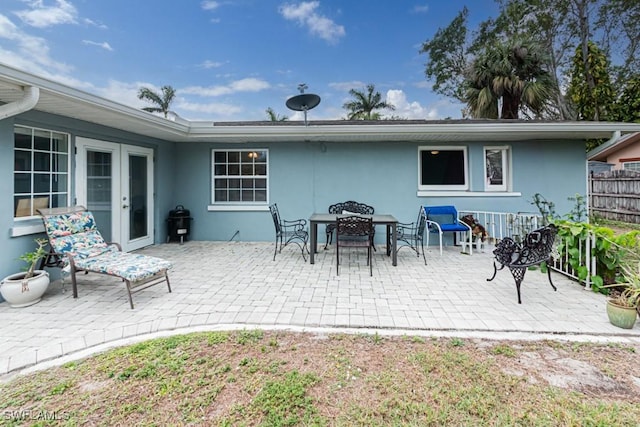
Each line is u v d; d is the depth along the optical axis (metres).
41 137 4.25
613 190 10.27
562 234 4.34
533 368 2.34
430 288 4.08
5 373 2.33
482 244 6.55
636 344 2.68
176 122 5.68
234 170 7.27
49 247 4.17
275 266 5.15
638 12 14.09
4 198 3.69
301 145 7.02
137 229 6.28
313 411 1.90
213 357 2.49
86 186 4.98
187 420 1.84
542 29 15.83
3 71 2.80
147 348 2.61
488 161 6.91
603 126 5.67
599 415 1.86
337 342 2.74
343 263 5.34
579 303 3.53
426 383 2.16
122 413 1.89
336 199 7.00
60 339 2.75
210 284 4.25
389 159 6.89
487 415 1.86
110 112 4.23
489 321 3.10
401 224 6.59
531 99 12.45
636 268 3.77
